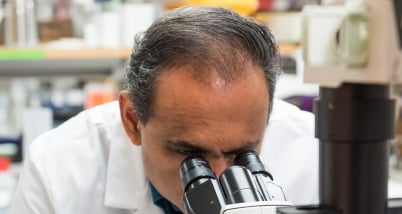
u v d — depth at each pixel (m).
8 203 2.17
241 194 0.80
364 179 0.62
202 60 0.99
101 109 1.61
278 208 0.69
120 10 2.62
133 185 1.44
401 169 2.30
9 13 2.56
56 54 2.53
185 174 0.94
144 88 1.05
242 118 0.99
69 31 2.71
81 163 1.49
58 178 1.46
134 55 1.10
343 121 0.61
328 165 0.63
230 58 1.00
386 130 0.61
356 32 0.55
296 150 1.64
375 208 0.63
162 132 1.02
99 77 2.97
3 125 2.73
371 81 0.55
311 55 0.60
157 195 1.39
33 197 1.45
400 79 0.53
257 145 1.04
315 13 0.59
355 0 0.56
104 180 1.50
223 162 1.00
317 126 0.64
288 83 2.48
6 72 2.84
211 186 0.86
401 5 0.51
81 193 1.46
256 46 1.04
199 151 1.00
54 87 2.91
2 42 2.56
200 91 0.97
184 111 0.98
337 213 0.62
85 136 1.53
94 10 2.65
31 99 2.79
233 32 1.04
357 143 0.61
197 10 1.09
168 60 1.01
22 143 2.64
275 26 2.81
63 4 2.71
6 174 2.36
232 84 0.98
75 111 2.75
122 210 1.48
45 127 2.61
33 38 2.61
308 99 2.33
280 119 1.65
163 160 1.06
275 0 2.93
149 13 2.63
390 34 0.52
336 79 0.58
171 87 0.99
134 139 1.22
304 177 1.62
